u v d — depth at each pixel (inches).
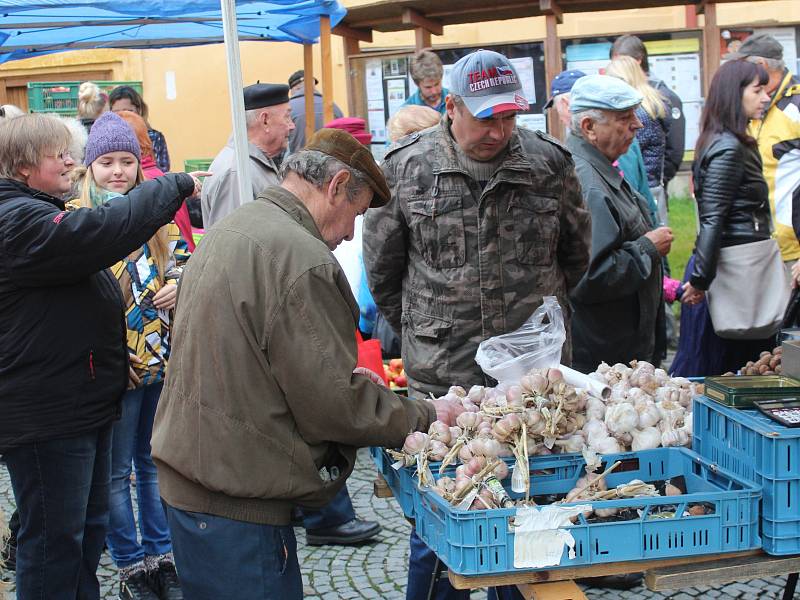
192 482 89.9
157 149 286.8
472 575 78.6
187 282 91.8
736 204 175.3
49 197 117.0
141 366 141.9
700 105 255.9
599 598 144.9
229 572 89.3
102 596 154.3
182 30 245.4
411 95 274.2
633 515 83.4
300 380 86.7
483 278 121.0
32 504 117.6
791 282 179.6
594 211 143.5
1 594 128.8
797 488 81.4
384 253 127.3
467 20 272.4
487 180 120.6
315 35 256.5
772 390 88.8
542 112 259.0
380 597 148.7
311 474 90.0
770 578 148.1
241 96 126.3
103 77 418.9
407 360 127.5
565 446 96.3
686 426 99.5
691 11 340.8
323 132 94.9
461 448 92.2
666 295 182.5
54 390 115.5
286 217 91.4
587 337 151.3
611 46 254.4
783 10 347.3
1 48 246.8
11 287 113.1
